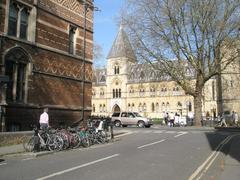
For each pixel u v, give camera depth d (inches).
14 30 876.0
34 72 920.3
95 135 802.2
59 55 1023.0
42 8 957.8
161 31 1590.8
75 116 1080.8
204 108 3511.3
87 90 1152.2
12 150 633.6
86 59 1152.2
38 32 940.6
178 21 1578.5
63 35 1045.2
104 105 4394.7
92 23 1197.7
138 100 4163.4
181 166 480.7
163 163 503.8
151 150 657.6
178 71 1614.2
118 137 971.9
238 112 2461.9
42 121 718.5
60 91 1021.2
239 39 1539.1
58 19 1025.5
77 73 1101.7
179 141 840.3
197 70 1619.1
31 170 443.5
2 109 794.2
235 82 2329.0
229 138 935.7
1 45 818.2
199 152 636.1
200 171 446.9
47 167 466.9
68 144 699.4
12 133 733.9
